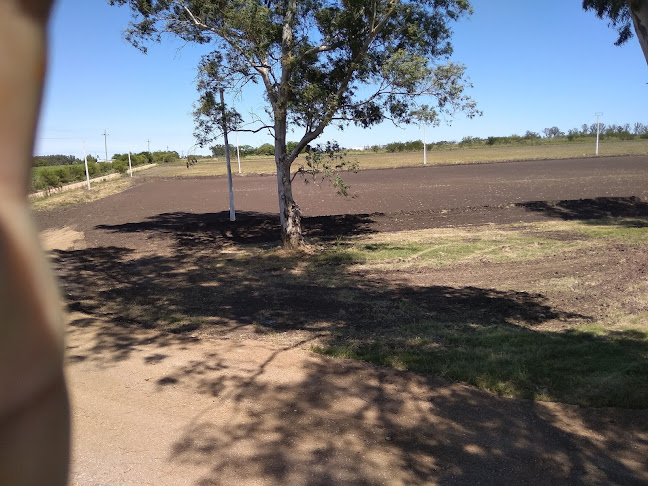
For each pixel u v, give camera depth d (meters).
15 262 0.39
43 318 0.43
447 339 6.70
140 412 4.39
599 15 9.22
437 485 3.42
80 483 3.28
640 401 4.66
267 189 35.97
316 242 15.24
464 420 4.38
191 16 12.23
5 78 0.39
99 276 11.41
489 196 24.78
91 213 24.98
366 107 12.94
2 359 0.38
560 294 9.05
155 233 17.92
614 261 11.35
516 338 6.64
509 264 11.64
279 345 6.44
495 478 3.52
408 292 9.48
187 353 6.01
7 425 0.40
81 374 5.26
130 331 6.97
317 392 4.91
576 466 3.67
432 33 13.20
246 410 4.49
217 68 12.22
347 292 9.57
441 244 14.20
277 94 12.94
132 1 11.89
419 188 30.45
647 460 3.75
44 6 0.45
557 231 15.57
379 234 16.33
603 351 6.02
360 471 3.55
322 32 12.73
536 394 4.89
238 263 12.66
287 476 3.46
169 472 3.47
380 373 5.45
